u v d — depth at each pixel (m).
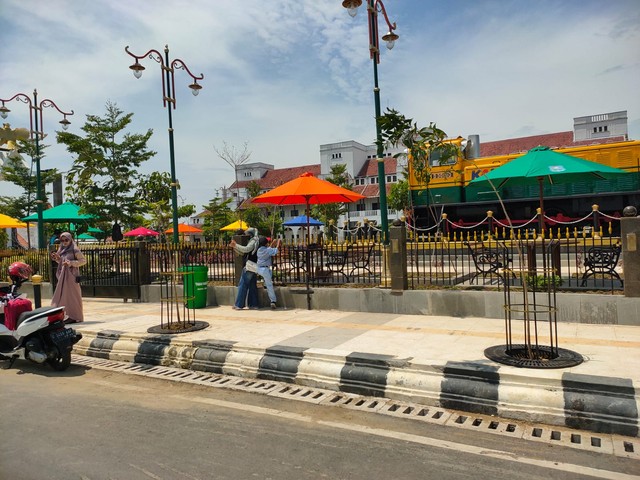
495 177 8.80
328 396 5.63
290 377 6.17
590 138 49.62
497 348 6.11
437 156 16.06
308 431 4.54
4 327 7.16
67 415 5.06
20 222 20.27
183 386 6.17
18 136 6.82
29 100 16.59
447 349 6.30
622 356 5.69
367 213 50.97
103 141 17.70
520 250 6.01
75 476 3.64
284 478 3.59
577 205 14.71
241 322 8.86
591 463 3.79
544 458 3.89
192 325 8.45
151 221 24.84
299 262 10.65
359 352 6.24
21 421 4.89
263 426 4.69
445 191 16.14
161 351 7.34
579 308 7.77
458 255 13.82
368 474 3.63
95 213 17.44
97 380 6.52
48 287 14.59
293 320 8.90
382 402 5.38
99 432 4.55
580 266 10.93
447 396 5.17
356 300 9.66
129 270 12.69
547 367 5.23
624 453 3.98
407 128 9.97
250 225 35.03
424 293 9.01
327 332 7.69
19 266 7.49
